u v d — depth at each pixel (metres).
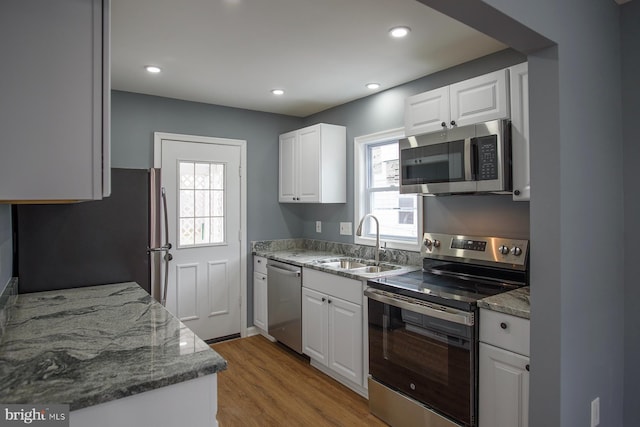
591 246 1.76
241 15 1.99
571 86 1.66
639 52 1.94
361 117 3.48
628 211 1.98
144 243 2.48
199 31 2.17
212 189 3.75
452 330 1.95
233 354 3.46
